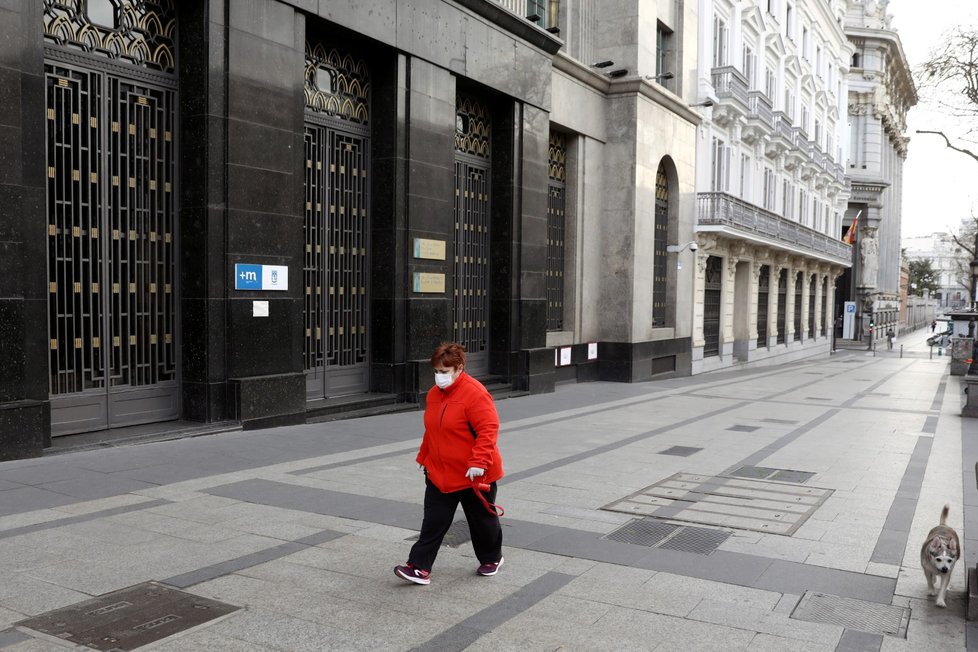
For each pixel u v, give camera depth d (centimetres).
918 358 4394
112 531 581
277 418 1079
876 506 723
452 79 1417
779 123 3388
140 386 973
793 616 453
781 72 3581
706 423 1306
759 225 2994
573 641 413
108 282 938
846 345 5984
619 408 1501
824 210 4700
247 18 1029
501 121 1638
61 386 889
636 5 2094
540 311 1728
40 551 531
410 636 413
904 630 435
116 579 483
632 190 2108
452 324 1445
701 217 2550
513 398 1603
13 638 396
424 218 1362
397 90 1304
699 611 457
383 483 765
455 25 1416
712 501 734
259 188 1054
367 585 486
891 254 7312
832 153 4931
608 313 2145
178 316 1015
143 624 419
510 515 670
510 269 1645
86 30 909
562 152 2014
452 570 519
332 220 1265
